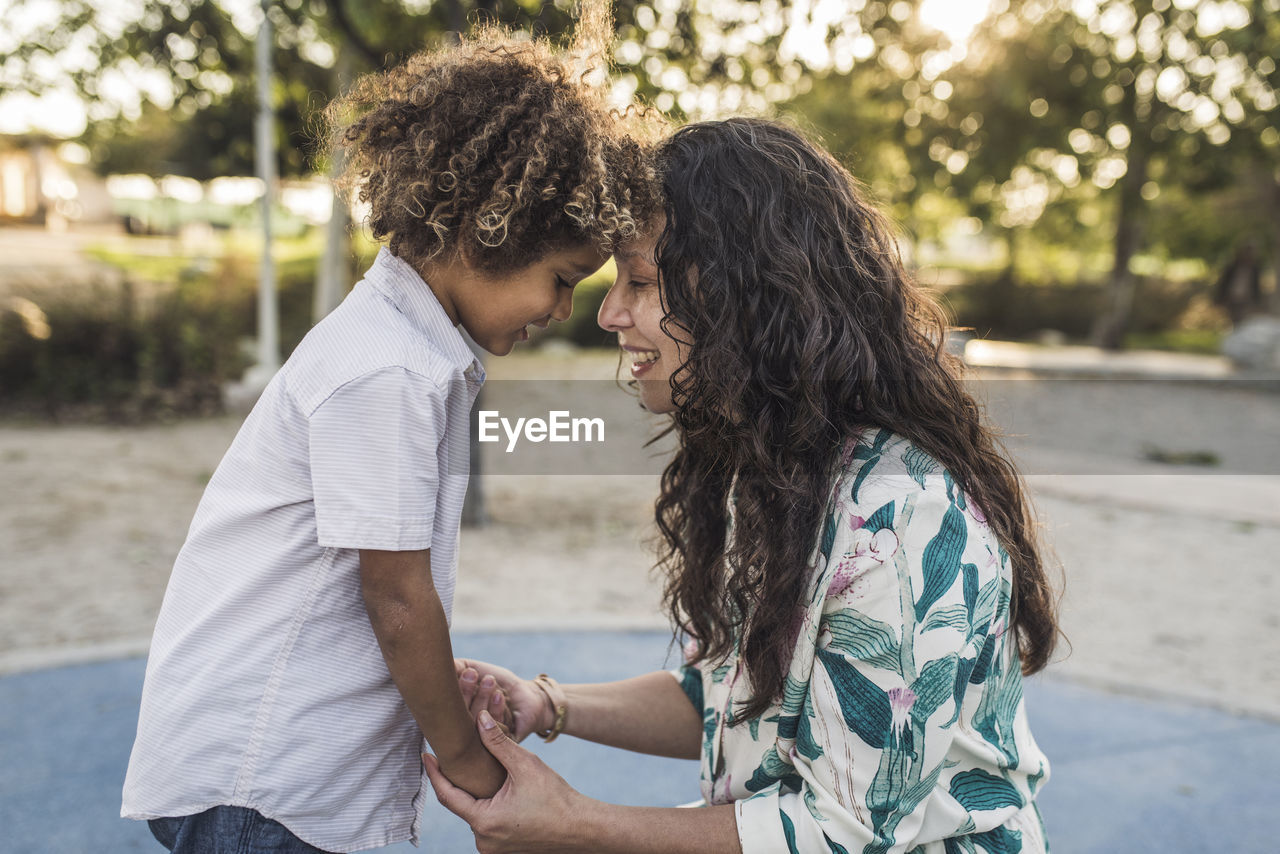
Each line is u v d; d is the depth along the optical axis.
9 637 3.70
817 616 1.14
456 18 5.28
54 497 5.92
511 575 4.75
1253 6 11.11
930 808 1.16
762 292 1.18
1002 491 1.29
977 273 23.72
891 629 1.10
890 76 12.53
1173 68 12.82
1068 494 7.06
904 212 13.97
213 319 10.07
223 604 1.24
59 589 4.28
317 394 1.18
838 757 1.12
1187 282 23.25
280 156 9.46
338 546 1.15
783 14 5.44
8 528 5.22
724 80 5.57
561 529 5.77
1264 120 12.77
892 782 1.10
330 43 6.82
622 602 4.39
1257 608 4.66
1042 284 22.56
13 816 2.45
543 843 1.23
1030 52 13.07
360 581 1.25
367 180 1.28
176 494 6.18
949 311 1.47
